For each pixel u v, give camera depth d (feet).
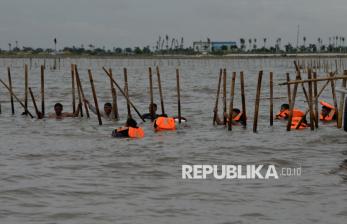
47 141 89.61
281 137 92.63
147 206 53.01
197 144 85.97
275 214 50.70
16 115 124.26
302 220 49.03
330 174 65.77
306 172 66.90
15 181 61.82
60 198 55.52
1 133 98.53
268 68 521.24
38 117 117.80
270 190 58.44
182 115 127.44
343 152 80.02
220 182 61.82
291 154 78.43
